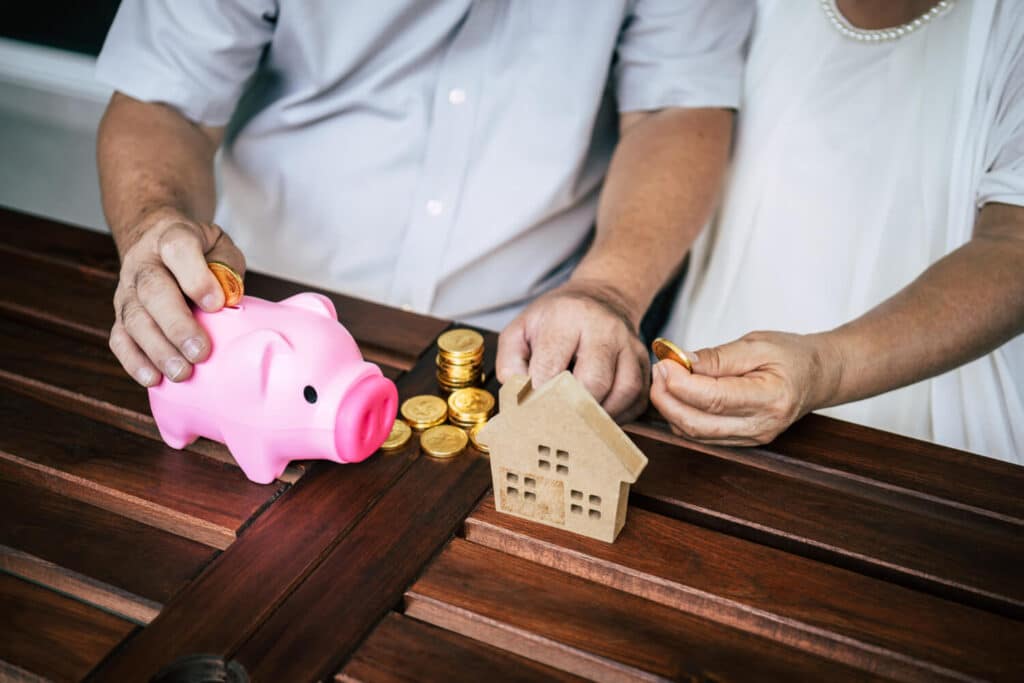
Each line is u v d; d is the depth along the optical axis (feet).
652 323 4.60
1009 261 3.00
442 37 3.71
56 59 6.77
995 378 3.69
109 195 3.24
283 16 3.67
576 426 2.09
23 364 2.79
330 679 1.89
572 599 2.08
